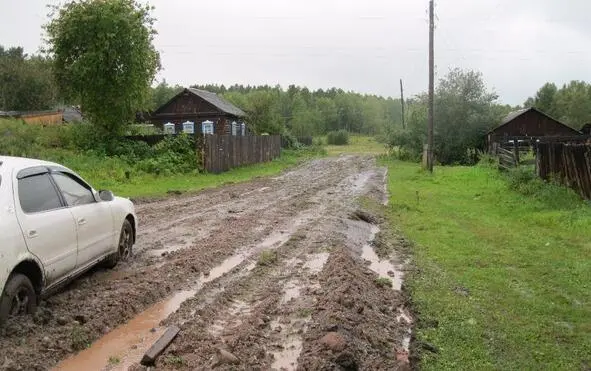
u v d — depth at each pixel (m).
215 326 5.85
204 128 51.22
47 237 5.77
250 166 34.59
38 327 5.40
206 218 13.10
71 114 48.44
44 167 6.35
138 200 16.25
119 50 26.34
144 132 32.25
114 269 7.98
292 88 132.50
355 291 6.85
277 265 8.62
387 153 51.00
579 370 5.10
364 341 5.43
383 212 14.96
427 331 5.94
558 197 15.01
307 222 12.69
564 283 8.00
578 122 85.69
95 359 4.99
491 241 10.99
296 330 5.77
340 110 132.50
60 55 26.55
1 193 5.35
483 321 6.32
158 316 6.18
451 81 42.84
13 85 55.59
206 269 8.23
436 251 10.09
